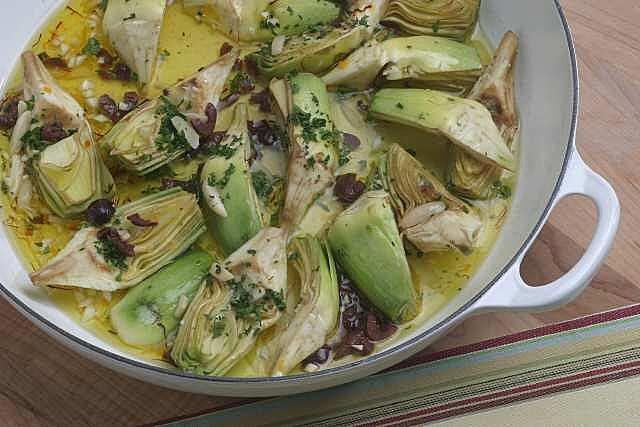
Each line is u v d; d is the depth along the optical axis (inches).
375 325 25.1
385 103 26.6
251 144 26.9
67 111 26.3
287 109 26.6
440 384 25.8
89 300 25.2
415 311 25.2
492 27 28.4
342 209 26.1
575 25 29.1
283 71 27.4
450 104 26.2
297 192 25.8
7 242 25.8
